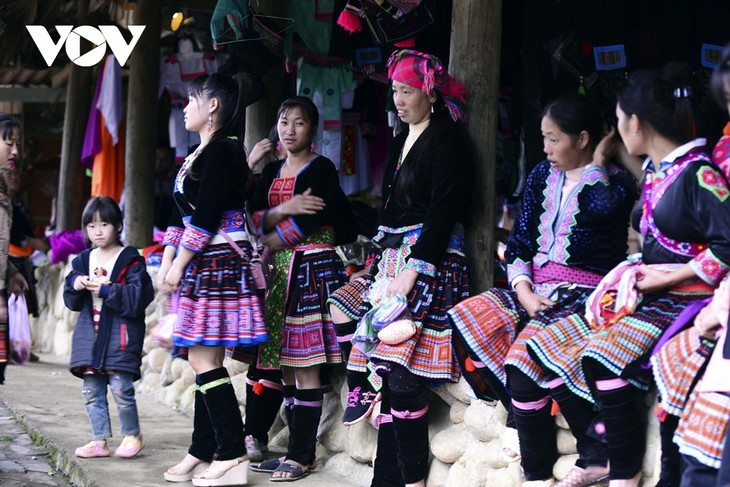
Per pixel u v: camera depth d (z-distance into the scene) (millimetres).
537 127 6891
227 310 5625
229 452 5688
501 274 6715
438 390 5531
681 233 3883
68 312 13008
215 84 5754
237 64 7801
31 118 19547
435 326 5180
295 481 5977
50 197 21531
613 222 4633
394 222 5434
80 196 14789
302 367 6012
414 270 5148
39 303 14461
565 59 6816
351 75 8648
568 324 4316
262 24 7887
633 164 4684
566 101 4629
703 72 6664
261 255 6055
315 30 8547
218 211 5602
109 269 6492
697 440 3436
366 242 7273
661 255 3988
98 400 6531
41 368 11688
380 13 6457
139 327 6520
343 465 6215
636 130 3938
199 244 5586
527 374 4426
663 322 3898
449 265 5285
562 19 6816
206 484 5645
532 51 6910
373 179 10047
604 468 4301
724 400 3396
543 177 4812
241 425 5738
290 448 6090
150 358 9914
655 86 3889
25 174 17969
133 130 11867
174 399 8875
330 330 6055
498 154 8156
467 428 5312
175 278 5613
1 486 5969
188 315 5602
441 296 5230
